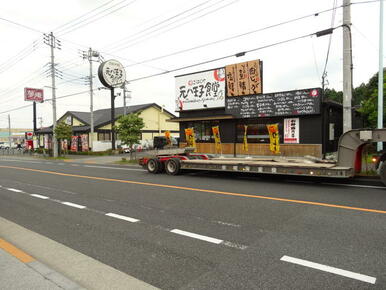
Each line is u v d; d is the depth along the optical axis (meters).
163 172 13.03
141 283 3.09
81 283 3.13
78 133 34.34
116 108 41.88
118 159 22.67
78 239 4.50
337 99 38.41
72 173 13.67
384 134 7.73
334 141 16.45
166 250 3.97
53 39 27.88
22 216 5.95
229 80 17.61
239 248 3.96
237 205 6.34
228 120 17.95
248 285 2.98
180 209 6.14
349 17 10.12
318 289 2.87
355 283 2.97
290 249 3.87
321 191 7.66
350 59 10.27
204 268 3.40
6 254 3.79
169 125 42.47
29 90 40.50
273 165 9.02
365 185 8.37
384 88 15.94
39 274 3.19
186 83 19.86
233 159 11.59
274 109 15.84
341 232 4.47
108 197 7.61
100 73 27.42
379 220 5.03
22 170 15.70
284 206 6.14
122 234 4.67
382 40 11.73
